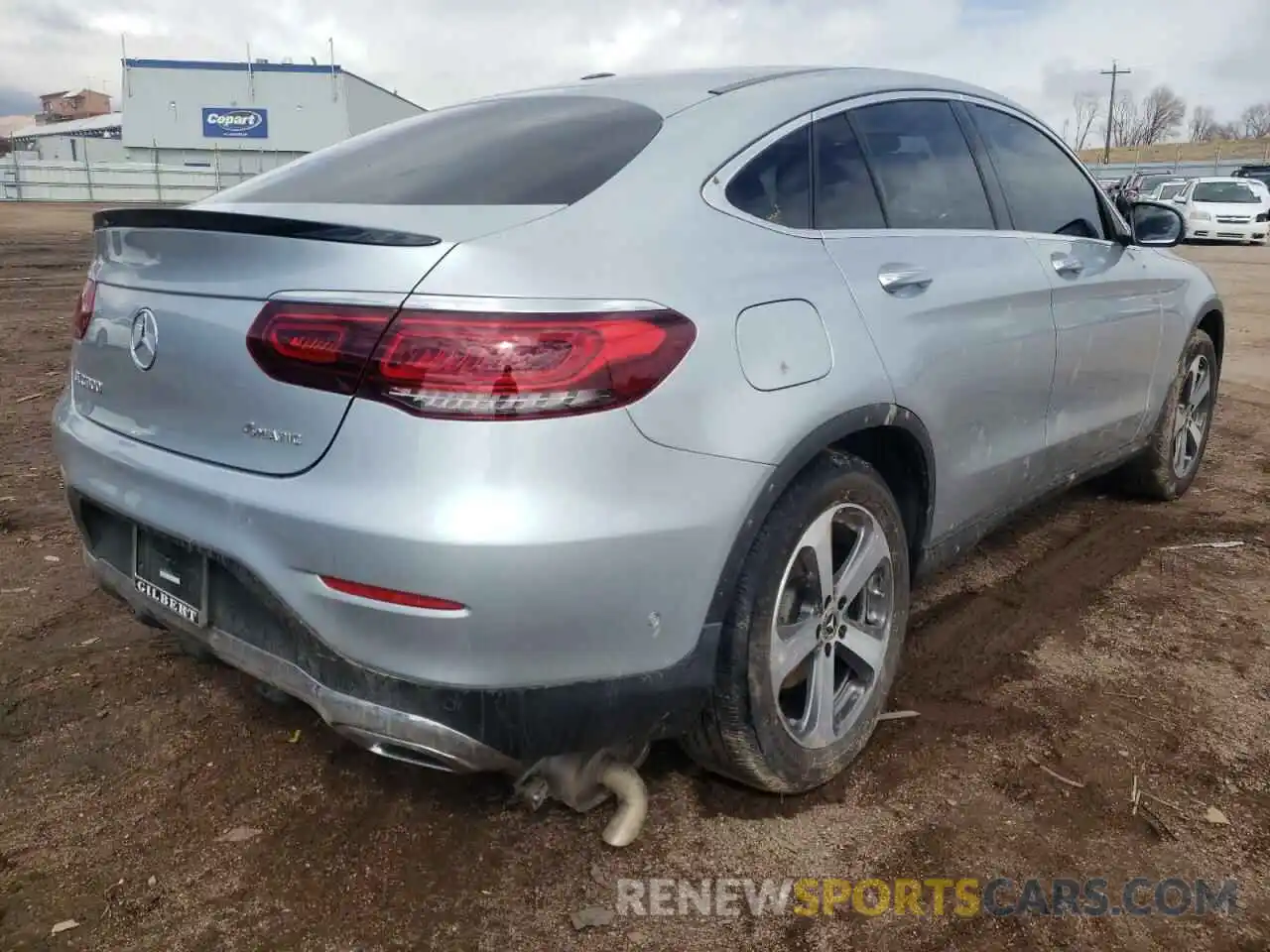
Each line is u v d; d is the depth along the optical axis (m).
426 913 2.24
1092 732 2.94
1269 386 7.84
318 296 2.02
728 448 2.17
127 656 3.33
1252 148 78.88
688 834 2.49
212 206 2.56
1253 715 3.04
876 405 2.57
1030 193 3.62
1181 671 3.29
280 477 2.09
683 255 2.25
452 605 1.94
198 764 2.76
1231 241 23.55
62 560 4.08
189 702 3.06
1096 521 4.69
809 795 2.64
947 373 2.87
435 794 2.64
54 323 9.67
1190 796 2.65
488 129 2.78
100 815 2.55
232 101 54.31
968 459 3.07
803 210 2.67
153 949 2.13
